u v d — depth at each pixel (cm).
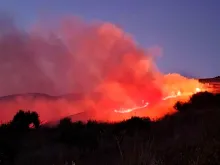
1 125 2053
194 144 988
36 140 1880
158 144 1194
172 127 1897
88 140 1844
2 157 1461
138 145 1198
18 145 1730
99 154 1377
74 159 1337
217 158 783
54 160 1391
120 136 1739
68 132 1953
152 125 2147
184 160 830
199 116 2025
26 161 1426
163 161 838
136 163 768
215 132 1112
